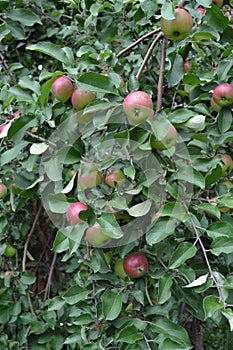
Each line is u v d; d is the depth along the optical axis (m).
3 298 2.10
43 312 1.89
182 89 1.82
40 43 1.32
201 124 1.28
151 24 2.00
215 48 1.74
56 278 2.71
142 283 1.40
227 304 1.15
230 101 1.52
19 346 1.99
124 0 1.74
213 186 1.63
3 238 2.14
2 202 2.14
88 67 1.45
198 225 1.25
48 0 2.47
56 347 1.87
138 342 1.31
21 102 1.69
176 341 1.25
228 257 1.45
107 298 1.33
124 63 2.20
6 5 1.89
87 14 2.16
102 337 1.44
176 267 1.24
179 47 1.72
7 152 1.50
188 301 1.39
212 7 1.46
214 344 2.94
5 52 2.47
